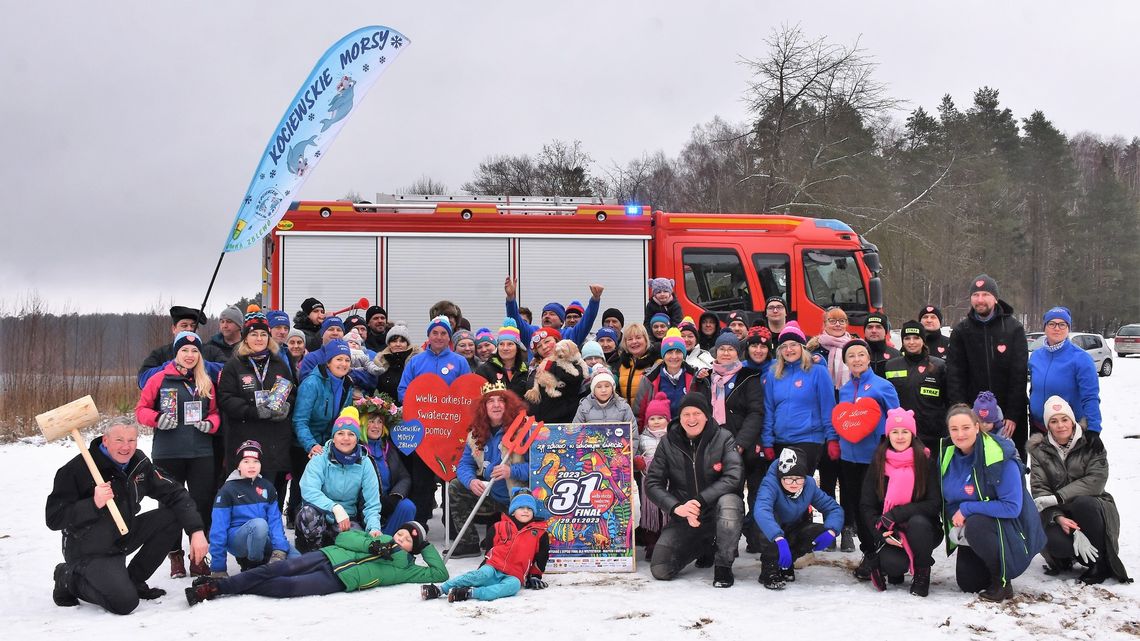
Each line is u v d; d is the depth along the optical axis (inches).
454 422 321.1
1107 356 1270.9
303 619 233.8
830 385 304.7
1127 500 384.8
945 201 1499.8
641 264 538.3
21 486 480.1
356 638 217.5
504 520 267.7
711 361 318.3
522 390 339.0
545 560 273.0
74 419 250.8
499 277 522.9
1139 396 899.4
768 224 554.6
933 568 295.7
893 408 289.9
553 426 300.5
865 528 280.4
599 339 353.7
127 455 256.2
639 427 322.7
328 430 323.0
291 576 259.0
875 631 222.2
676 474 281.0
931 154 1895.9
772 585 265.1
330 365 315.6
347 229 510.0
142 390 298.8
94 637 222.2
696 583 274.7
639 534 316.8
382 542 268.2
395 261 512.7
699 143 1734.7
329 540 287.4
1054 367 295.1
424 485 332.8
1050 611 238.7
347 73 429.7
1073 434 271.9
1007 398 303.9
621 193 1770.4
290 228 505.7
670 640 215.6
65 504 252.8
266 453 305.7
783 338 305.6
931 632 221.8
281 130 423.8
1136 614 235.6
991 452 252.4
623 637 217.9
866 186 1342.3
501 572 261.9
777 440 307.1
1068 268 2785.4
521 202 550.0
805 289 552.7
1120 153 3676.2
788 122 1342.3
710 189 1632.6
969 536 252.4
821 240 558.3
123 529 247.0
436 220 518.3
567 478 297.4
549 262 528.4
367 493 291.1
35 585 283.9
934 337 357.4
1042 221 2755.9
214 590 255.4
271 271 508.7
